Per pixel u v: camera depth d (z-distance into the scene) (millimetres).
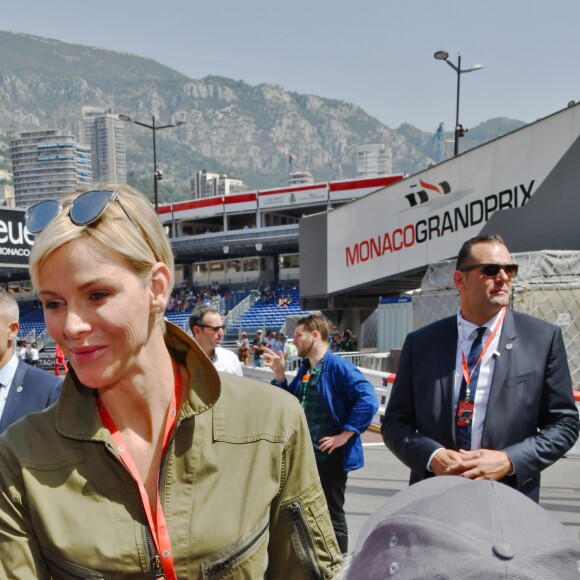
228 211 44844
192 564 953
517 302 6301
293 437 1083
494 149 9977
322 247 14367
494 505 692
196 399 996
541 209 9242
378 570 694
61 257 892
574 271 6793
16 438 985
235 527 976
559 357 2229
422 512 713
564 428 2135
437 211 11148
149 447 1017
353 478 5160
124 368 951
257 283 43969
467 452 2090
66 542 905
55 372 14336
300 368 3512
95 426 958
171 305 43062
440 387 2297
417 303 8648
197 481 983
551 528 680
